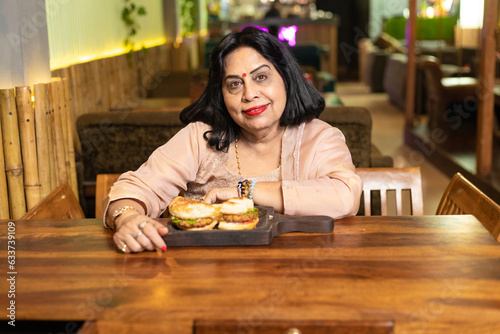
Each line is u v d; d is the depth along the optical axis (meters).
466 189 1.91
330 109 3.26
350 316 1.14
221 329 1.15
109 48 5.04
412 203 2.12
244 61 1.74
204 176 1.94
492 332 1.15
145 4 6.48
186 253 1.48
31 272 1.38
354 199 1.74
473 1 8.53
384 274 1.31
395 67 9.21
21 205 2.58
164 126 3.28
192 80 6.43
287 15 11.49
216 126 1.89
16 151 2.53
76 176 3.26
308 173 1.85
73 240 1.61
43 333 1.35
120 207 1.66
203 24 10.98
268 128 1.82
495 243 1.50
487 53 4.47
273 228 1.55
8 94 2.48
